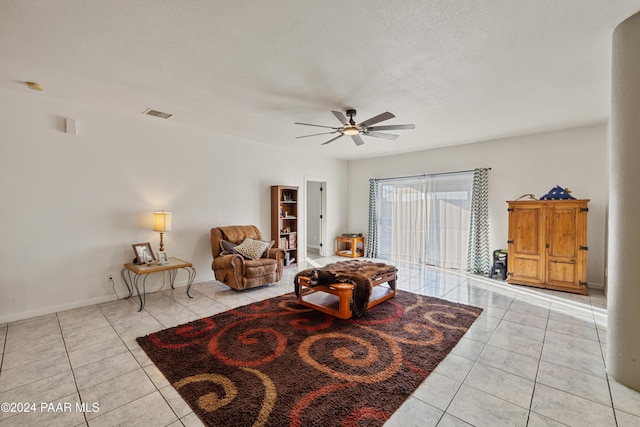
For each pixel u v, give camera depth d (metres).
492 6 1.86
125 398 1.95
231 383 2.10
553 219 4.37
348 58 2.52
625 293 2.10
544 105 3.63
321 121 4.30
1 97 3.15
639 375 2.03
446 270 5.80
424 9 1.89
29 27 2.07
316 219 8.23
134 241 4.11
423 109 3.77
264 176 5.77
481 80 2.94
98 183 3.80
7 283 3.20
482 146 5.55
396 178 6.82
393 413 1.81
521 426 1.71
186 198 4.65
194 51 2.41
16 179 3.24
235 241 4.89
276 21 2.02
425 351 2.56
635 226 2.04
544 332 2.95
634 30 1.99
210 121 4.32
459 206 5.84
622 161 2.10
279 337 2.83
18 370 2.27
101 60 2.55
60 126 3.51
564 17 1.98
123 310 3.55
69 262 3.59
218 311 3.54
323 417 1.77
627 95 2.05
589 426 1.71
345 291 3.23
